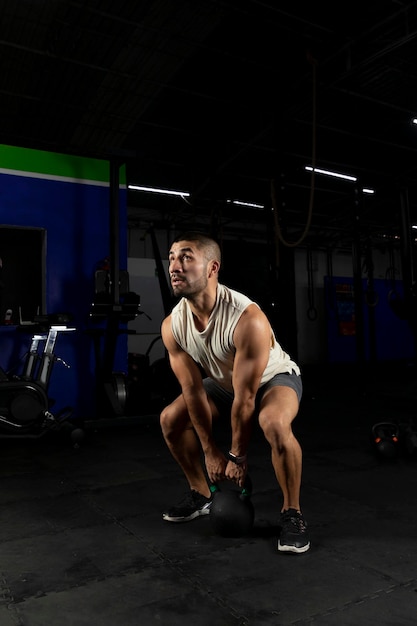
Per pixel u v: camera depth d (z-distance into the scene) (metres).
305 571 1.42
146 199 9.32
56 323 3.40
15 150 4.01
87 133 6.51
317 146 7.24
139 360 4.82
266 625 1.15
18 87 5.44
